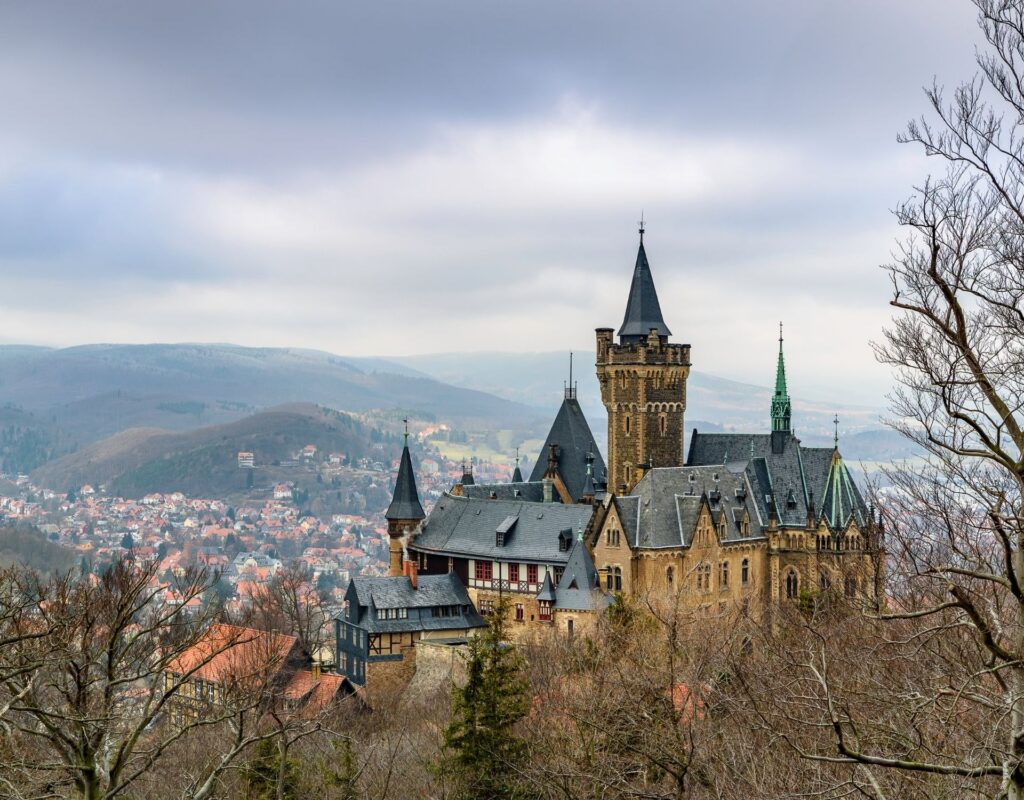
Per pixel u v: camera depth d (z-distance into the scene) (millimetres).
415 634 157500
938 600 42844
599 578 162875
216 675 76250
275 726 69438
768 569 177625
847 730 47469
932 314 34125
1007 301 36156
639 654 67188
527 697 72500
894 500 45719
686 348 196250
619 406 195500
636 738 60188
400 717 122062
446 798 69812
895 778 44969
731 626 80688
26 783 51500
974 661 46062
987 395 33875
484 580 173875
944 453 42156
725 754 53281
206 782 52656
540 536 170750
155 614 64062
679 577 161625
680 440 196875
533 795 64688
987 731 40625
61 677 53031
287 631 168125
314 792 69562
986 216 34344
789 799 40875
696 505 164750
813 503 177625
